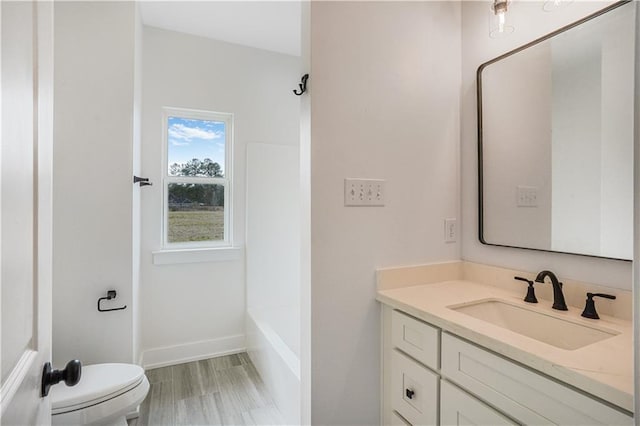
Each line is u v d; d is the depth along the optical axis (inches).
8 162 17.6
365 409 54.8
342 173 52.9
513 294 54.1
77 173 70.6
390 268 57.1
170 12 89.9
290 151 114.7
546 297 51.0
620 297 42.4
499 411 36.2
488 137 59.9
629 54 41.8
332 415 52.1
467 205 64.2
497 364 36.4
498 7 51.8
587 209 46.2
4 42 17.0
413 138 59.7
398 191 58.1
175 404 77.4
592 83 45.5
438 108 62.6
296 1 84.9
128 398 56.6
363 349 54.7
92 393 53.3
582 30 46.5
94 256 71.7
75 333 70.4
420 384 46.9
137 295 85.1
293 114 115.6
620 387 26.5
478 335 37.8
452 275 63.4
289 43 107.5
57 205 69.2
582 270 47.0
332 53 52.1
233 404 77.5
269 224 111.5
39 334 23.3
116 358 73.1
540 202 51.8
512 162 55.9
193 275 101.9
